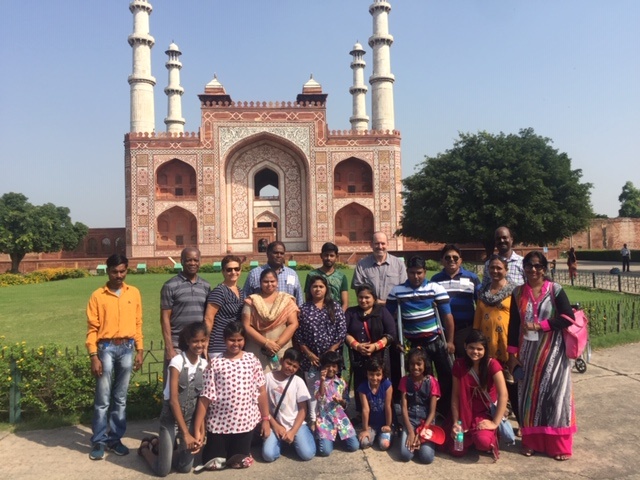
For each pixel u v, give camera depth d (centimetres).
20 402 337
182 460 258
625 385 378
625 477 244
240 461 261
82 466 270
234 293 317
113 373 298
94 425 284
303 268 1705
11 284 1350
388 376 301
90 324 290
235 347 268
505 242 347
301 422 281
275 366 308
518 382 286
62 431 322
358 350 301
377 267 377
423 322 317
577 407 335
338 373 301
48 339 585
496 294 304
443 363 314
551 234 1564
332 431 280
